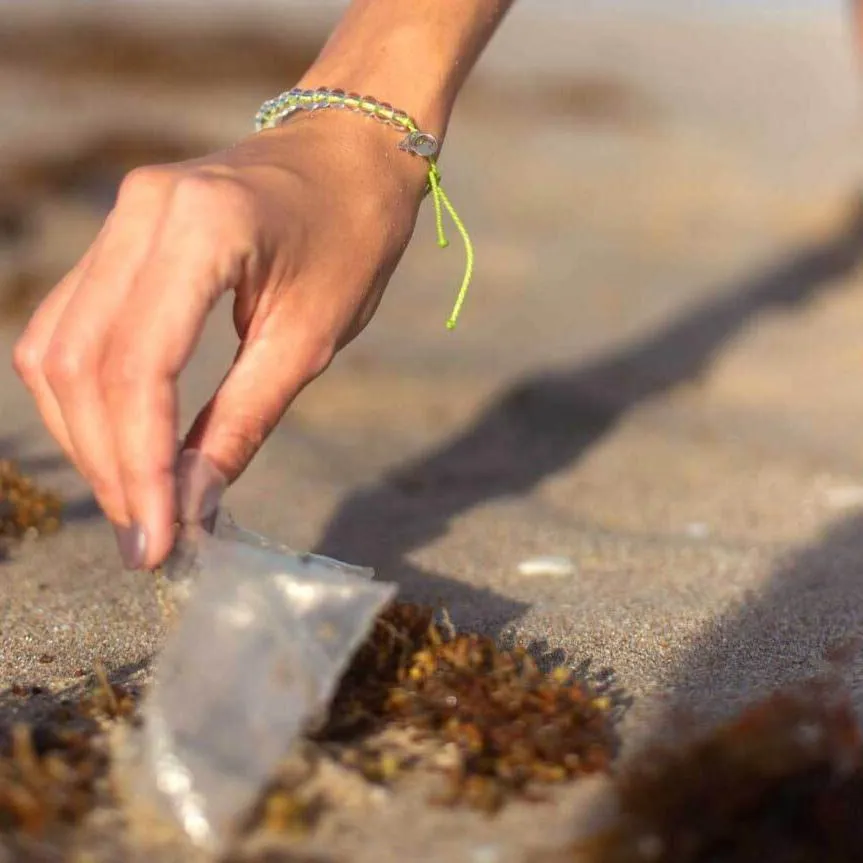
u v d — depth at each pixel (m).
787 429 1.37
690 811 0.70
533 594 0.93
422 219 2.41
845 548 1.01
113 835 0.69
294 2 4.71
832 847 0.69
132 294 0.73
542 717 0.75
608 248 2.27
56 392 0.74
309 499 1.10
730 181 2.80
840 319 1.83
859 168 2.93
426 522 1.06
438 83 0.83
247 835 0.70
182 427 1.24
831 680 0.80
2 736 0.74
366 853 0.69
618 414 1.42
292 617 0.72
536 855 0.69
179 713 0.71
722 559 0.99
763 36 4.85
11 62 3.31
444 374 1.54
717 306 1.91
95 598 0.91
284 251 0.76
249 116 3.03
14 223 2.06
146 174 0.75
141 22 3.89
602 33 4.76
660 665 0.83
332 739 0.74
